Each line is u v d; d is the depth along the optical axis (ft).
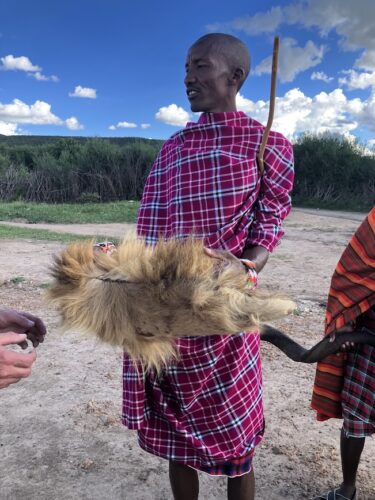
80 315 5.30
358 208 92.73
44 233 47.60
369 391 7.80
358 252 7.30
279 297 5.12
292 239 46.85
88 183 106.73
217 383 6.44
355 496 9.02
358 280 7.27
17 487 9.41
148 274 5.03
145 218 6.97
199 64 6.50
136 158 107.65
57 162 109.70
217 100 6.57
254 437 6.84
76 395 13.09
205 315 4.97
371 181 99.35
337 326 7.34
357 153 102.37
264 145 6.27
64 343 16.97
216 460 6.53
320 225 61.26
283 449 10.73
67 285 5.45
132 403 6.63
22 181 106.63
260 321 4.97
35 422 11.71
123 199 106.32
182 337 5.80
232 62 6.51
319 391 8.45
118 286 5.15
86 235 46.80
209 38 6.54
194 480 7.34
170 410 6.54
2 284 25.39
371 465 10.21
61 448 10.66
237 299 4.95
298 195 102.94
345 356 8.12
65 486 9.46
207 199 6.31
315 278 28.37
